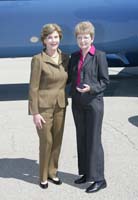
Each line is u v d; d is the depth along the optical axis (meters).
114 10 9.28
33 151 6.14
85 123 4.68
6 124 7.70
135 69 14.48
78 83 4.55
